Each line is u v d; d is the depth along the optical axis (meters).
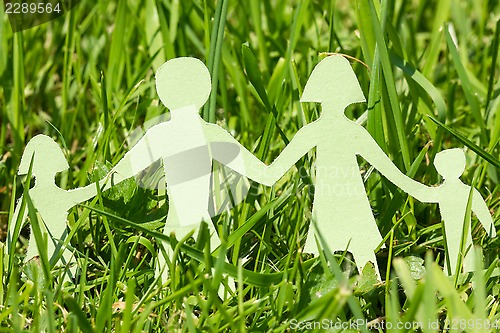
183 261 0.80
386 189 0.86
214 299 0.76
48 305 0.76
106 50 1.07
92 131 0.97
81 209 0.86
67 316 0.79
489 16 1.11
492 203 0.87
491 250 0.84
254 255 0.84
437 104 0.90
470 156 0.92
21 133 0.96
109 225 0.84
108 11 1.11
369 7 0.86
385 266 0.83
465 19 1.07
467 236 0.81
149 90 1.00
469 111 0.98
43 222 0.82
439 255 0.83
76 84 1.01
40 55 1.04
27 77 1.04
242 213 0.84
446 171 0.82
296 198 0.86
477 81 0.99
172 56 0.98
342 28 1.10
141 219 0.84
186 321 0.77
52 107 1.00
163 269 0.80
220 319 0.78
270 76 1.01
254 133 0.96
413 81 0.92
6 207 0.91
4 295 0.80
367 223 0.81
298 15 0.96
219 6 0.88
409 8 1.18
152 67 1.01
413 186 0.82
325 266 0.79
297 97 0.93
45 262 0.79
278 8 1.07
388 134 0.88
